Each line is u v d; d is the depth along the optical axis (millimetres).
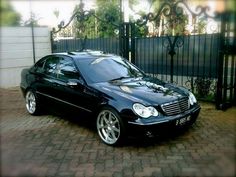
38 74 6070
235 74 6211
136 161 3832
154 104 4199
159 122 4094
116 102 4305
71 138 4758
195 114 4730
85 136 4863
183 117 4379
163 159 3855
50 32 9844
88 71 5125
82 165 3711
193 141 4441
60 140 4645
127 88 4629
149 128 4027
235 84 6289
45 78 5836
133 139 4191
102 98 4516
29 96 6371
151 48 8172
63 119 5922
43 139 4590
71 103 5152
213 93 7109
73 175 3408
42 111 6242
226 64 6027
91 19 7523
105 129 4598
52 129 5211
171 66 7707
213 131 4766
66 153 4109
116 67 5465
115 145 4355
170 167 3594
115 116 4289
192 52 7367
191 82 7461
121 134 4223
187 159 3799
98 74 5125
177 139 4574
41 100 5988
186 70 7574
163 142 4469
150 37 8070
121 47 8305
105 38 9203
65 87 5262
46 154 3947
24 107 6301
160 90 4668
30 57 7191
